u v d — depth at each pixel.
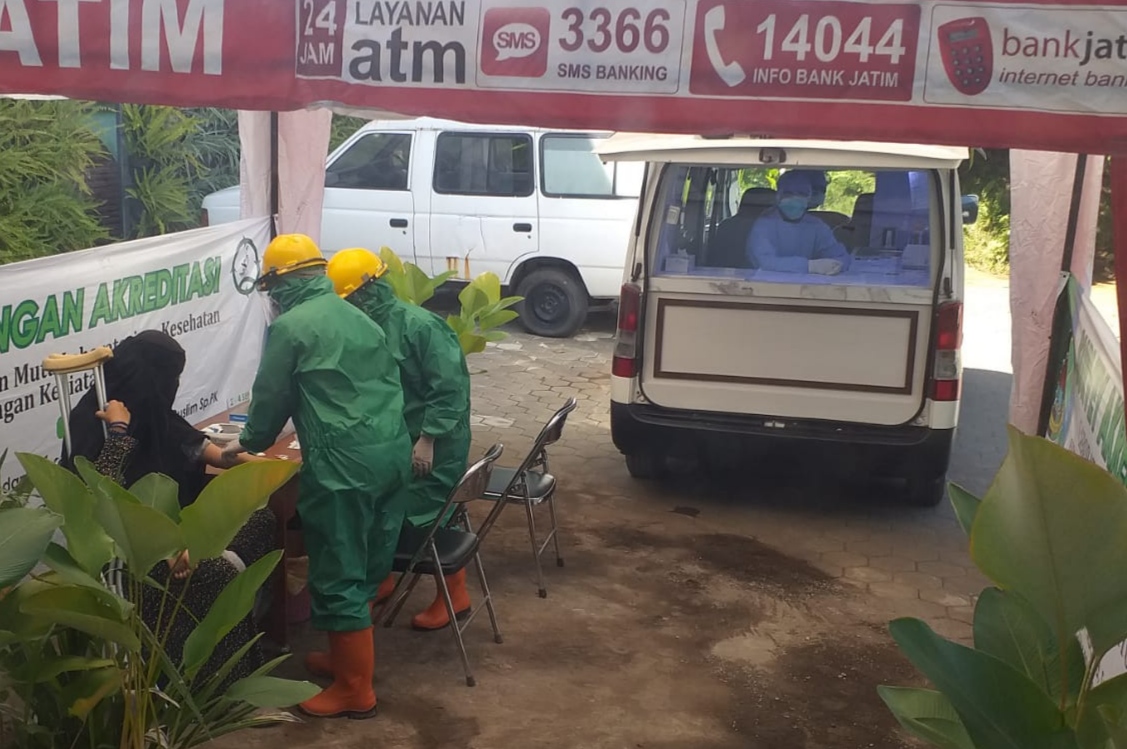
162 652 2.69
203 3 3.61
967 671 1.97
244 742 3.85
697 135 3.41
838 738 4.08
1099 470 1.89
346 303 4.06
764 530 6.15
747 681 4.47
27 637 2.59
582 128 3.48
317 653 4.41
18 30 3.67
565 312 10.77
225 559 3.71
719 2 3.33
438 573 4.22
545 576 5.42
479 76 3.49
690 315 6.10
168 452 3.87
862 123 3.30
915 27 3.23
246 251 6.01
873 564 5.72
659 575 5.48
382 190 10.74
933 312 5.79
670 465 7.17
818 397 6.00
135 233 10.18
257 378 3.91
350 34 3.55
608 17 3.40
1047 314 5.53
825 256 6.04
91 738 2.77
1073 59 3.15
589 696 4.30
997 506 2.01
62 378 3.40
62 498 2.62
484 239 10.63
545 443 4.91
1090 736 1.97
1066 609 1.98
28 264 4.35
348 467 3.86
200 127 11.02
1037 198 5.42
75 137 8.49
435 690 4.29
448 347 4.56
